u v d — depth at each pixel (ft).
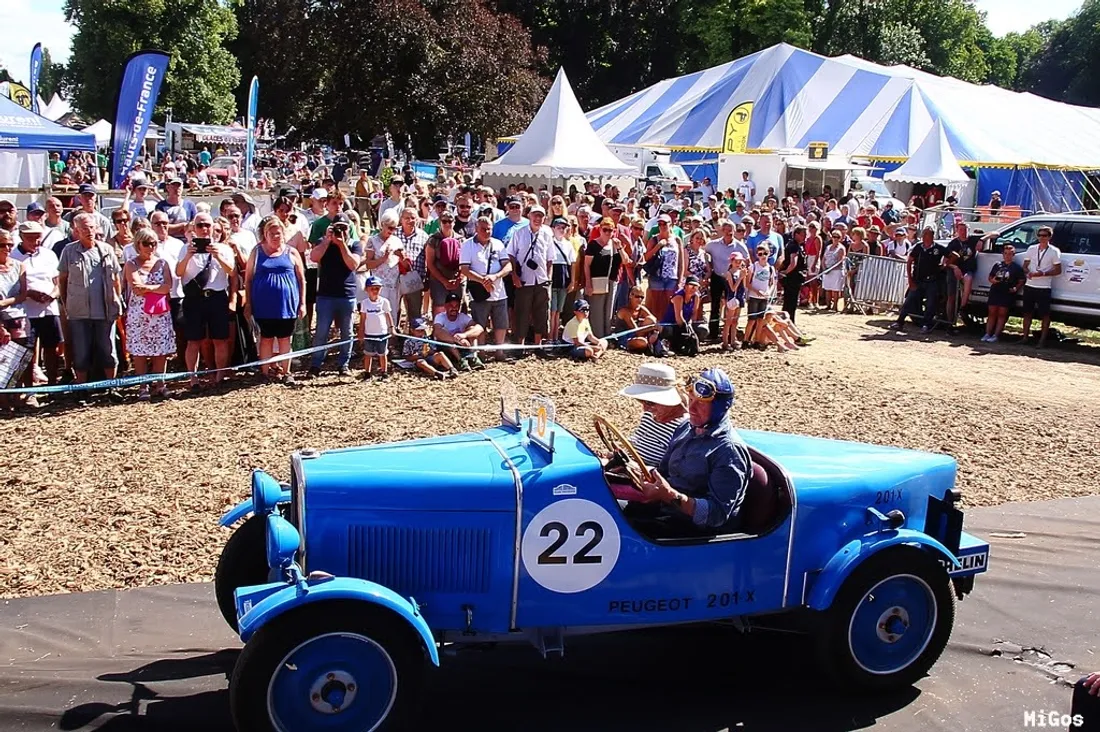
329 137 127.65
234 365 33.45
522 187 58.65
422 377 34.37
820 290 58.39
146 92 45.19
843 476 14.80
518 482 13.05
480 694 14.23
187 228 32.45
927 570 14.53
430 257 35.78
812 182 87.92
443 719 13.50
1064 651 16.22
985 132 90.33
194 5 149.18
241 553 14.39
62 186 44.52
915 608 14.69
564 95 63.62
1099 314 46.42
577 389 33.40
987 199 90.63
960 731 13.65
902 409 33.30
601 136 105.70
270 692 11.60
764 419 30.91
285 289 32.37
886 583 14.46
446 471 13.15
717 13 190.29
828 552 14.65
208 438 26.37
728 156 90.12
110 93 146.41
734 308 42.22
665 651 15.94
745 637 16.60
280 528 12.10
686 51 199.93
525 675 14.87
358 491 12.72
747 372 38.06
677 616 13.96
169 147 138.41
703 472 14.25
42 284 29.58
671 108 103.65
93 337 30.68
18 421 27.76
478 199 49.62
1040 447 29.43
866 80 95.91
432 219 41.32
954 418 32.37
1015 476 26.45
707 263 43.16
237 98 182.60
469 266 36.09
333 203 35.76
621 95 200.03
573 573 13.34
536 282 38.06
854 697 14.53
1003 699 14.58
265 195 61.46
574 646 15.94
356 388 32.50
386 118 115.55
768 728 13.57
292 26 116.47
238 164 116.47
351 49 113.39
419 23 113.39
